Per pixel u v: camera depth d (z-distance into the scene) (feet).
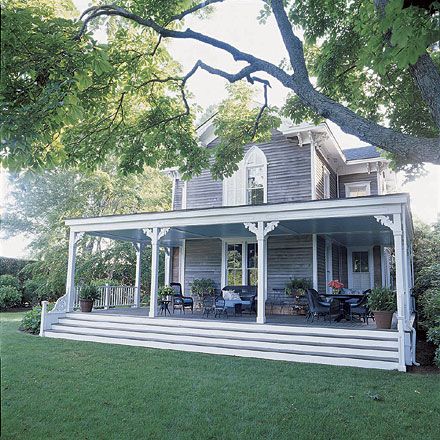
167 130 25.99
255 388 20.30
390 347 26.91
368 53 13.00
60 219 65.92
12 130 13.33
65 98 14.30
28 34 14.06
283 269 45.73
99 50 15.03
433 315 34.04
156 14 20.74
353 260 56.90
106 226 40.88
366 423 15.79
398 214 28.96
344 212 30.83
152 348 31.96
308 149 46.03
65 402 17.99
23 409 17.10
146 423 15.67
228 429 15.17
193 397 18.78
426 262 56.70
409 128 24.85
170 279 55.01
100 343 33.83
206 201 51.19
